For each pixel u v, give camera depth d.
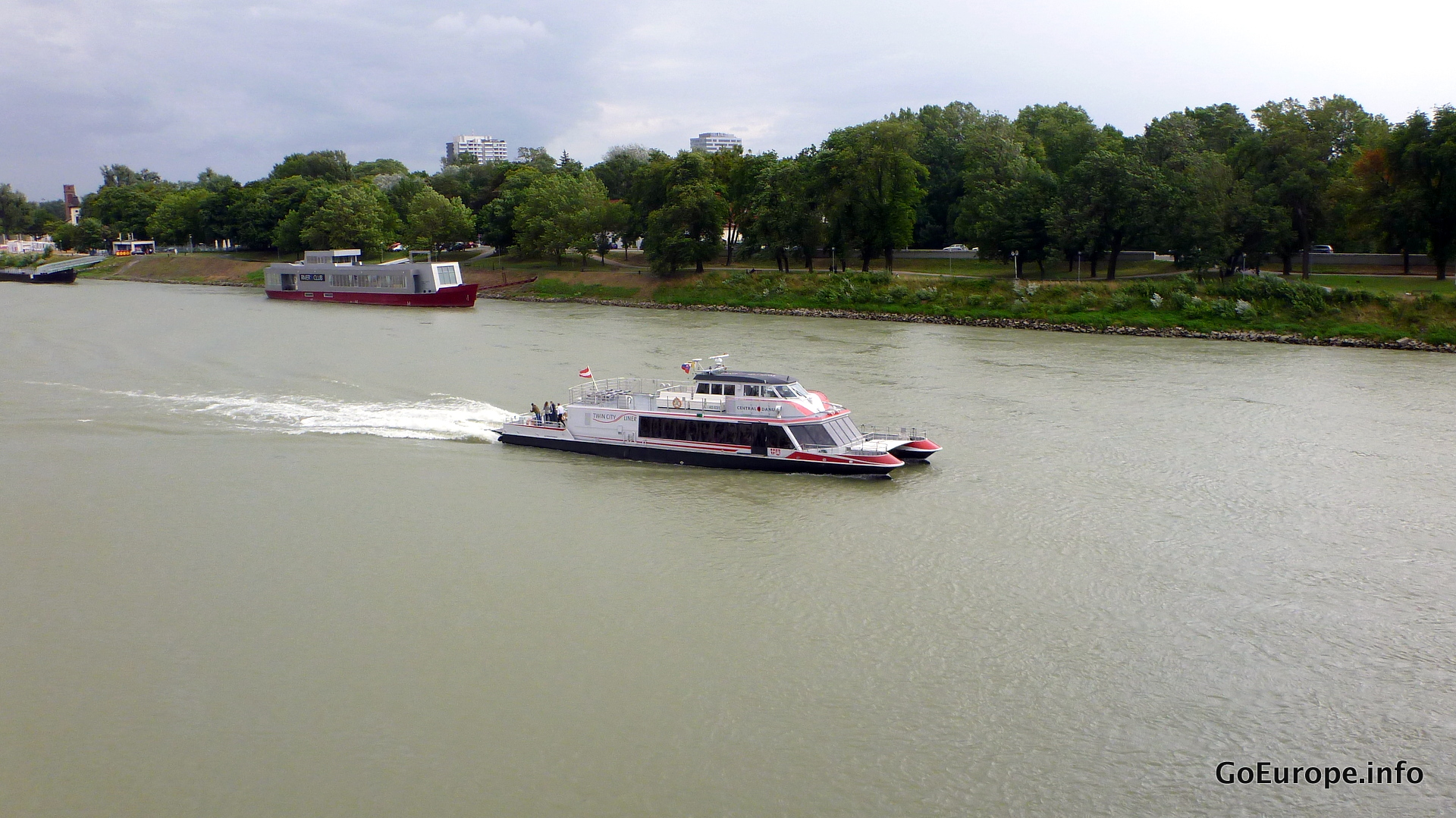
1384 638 37.25
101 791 28.08
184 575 41.59
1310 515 49.56
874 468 54.12
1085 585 41.44
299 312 140.50
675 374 83.50
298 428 64.81
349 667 34.38
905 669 34.78
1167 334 109.69
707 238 156.12
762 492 52.69
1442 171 110.00
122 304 151.38
